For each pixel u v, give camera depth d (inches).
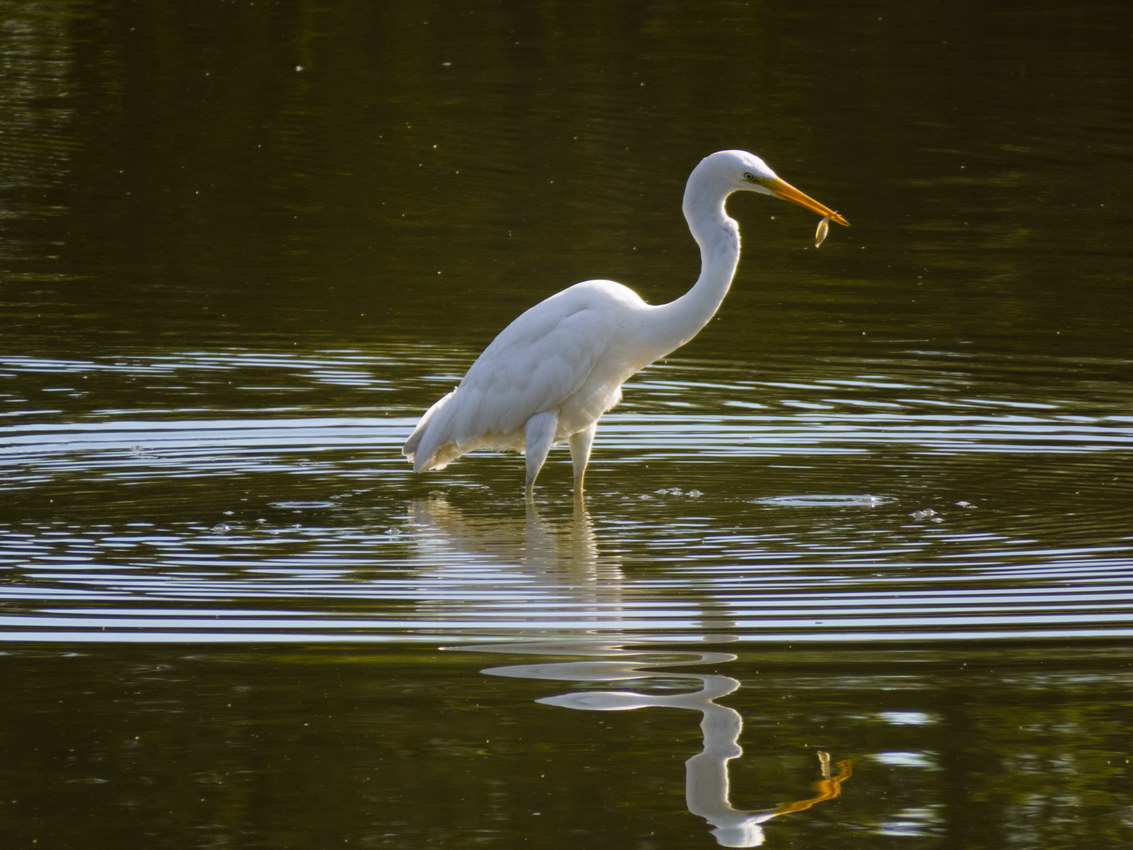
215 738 290.8
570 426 481.4
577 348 467.2
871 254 854.5
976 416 567.2
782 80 1248.8
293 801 266.7
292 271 800.9
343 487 486.0
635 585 384.5
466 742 289.9
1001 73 1266.0
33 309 713.0
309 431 547.5
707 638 344.2
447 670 325.1
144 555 407.2
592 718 301.4
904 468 503.8
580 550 416.5
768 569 396.8
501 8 1481.3
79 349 648.4
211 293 753.0
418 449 486.6
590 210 937.5
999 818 262.5
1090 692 312.3
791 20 1438.2
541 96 1203.2
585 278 789.2
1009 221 917.8
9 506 453.4
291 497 473.1
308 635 346.0
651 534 433.1
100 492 471.2
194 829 256.4
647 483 492.7
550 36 1387.8
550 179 1005.2
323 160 1044.5
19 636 342.6
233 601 369.7
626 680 320.5
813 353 660.1
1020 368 636.1
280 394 592.4
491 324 705.0
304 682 318.3
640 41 1374.3
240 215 917.2
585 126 1125.7
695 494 477.1
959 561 401.7
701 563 402.6
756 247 878.4
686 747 288.5
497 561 406.6
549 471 516.1
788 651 336.2
